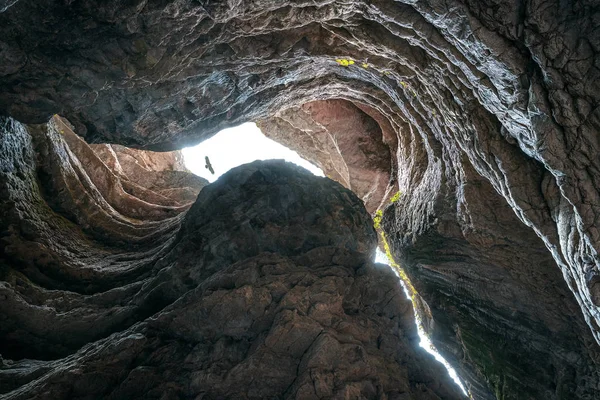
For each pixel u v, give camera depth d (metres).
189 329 8.16
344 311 8.38
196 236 9.82
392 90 11.60
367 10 7.91
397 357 8.13
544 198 8.16
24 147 12.31
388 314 9.02
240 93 10.89
